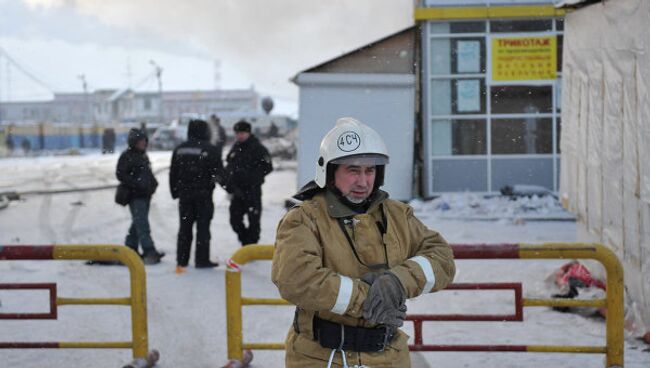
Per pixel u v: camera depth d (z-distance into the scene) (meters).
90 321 7.64
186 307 8.10
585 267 8.12
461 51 18.16
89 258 5.80
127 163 10.30
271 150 41.31
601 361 6.30
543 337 6.89
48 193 21.41
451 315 5.58
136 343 5.89
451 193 18.03
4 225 14.79
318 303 3.23
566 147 9.41
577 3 8.28
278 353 6.64
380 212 3.55
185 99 111.56
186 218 10.07
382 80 17.66
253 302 5.79
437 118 18.25
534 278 9.16
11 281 9.40
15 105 110.50
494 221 14.71
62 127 61.06
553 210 15.25
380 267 3.41
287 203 17.45
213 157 10.06
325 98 17.86
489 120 18.16
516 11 17.69
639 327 6.70
